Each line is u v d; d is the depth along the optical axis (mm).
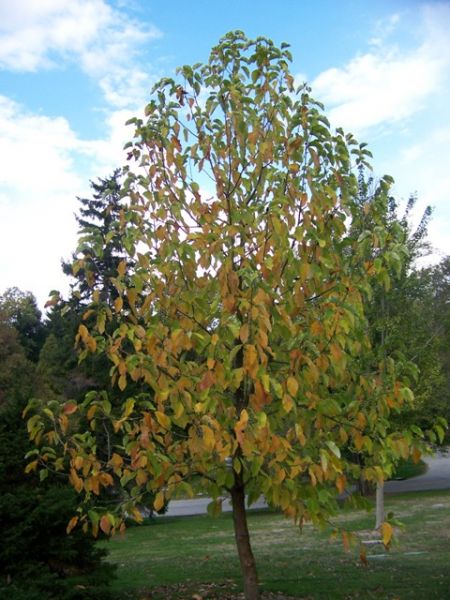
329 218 4578
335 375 4406
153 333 4137
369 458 4488
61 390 24906
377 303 11422
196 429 3996
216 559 9633
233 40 5211
